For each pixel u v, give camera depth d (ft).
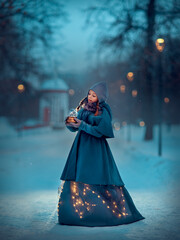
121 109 158.71
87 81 137.08
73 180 13.16
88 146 13.43
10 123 141.18
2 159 53.42
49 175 35.32
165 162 35.27
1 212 16.49
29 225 13.38
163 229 12.31
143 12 58.80
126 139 102.68
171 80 58.80
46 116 218.59
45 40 61.41
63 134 157.38
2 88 84.43
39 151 69.00
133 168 38.88
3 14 47.52
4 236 11.73
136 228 12.43
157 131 127.24
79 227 12.58
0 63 67.41
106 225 12.76
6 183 29.86
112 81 86.17
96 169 13.08
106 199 13.14
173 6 54.13
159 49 42.47
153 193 21.91
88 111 13.96
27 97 125.29
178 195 20.65
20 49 64.90
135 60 62.69
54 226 12.88
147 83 63.26
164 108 129.90
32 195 22.84
